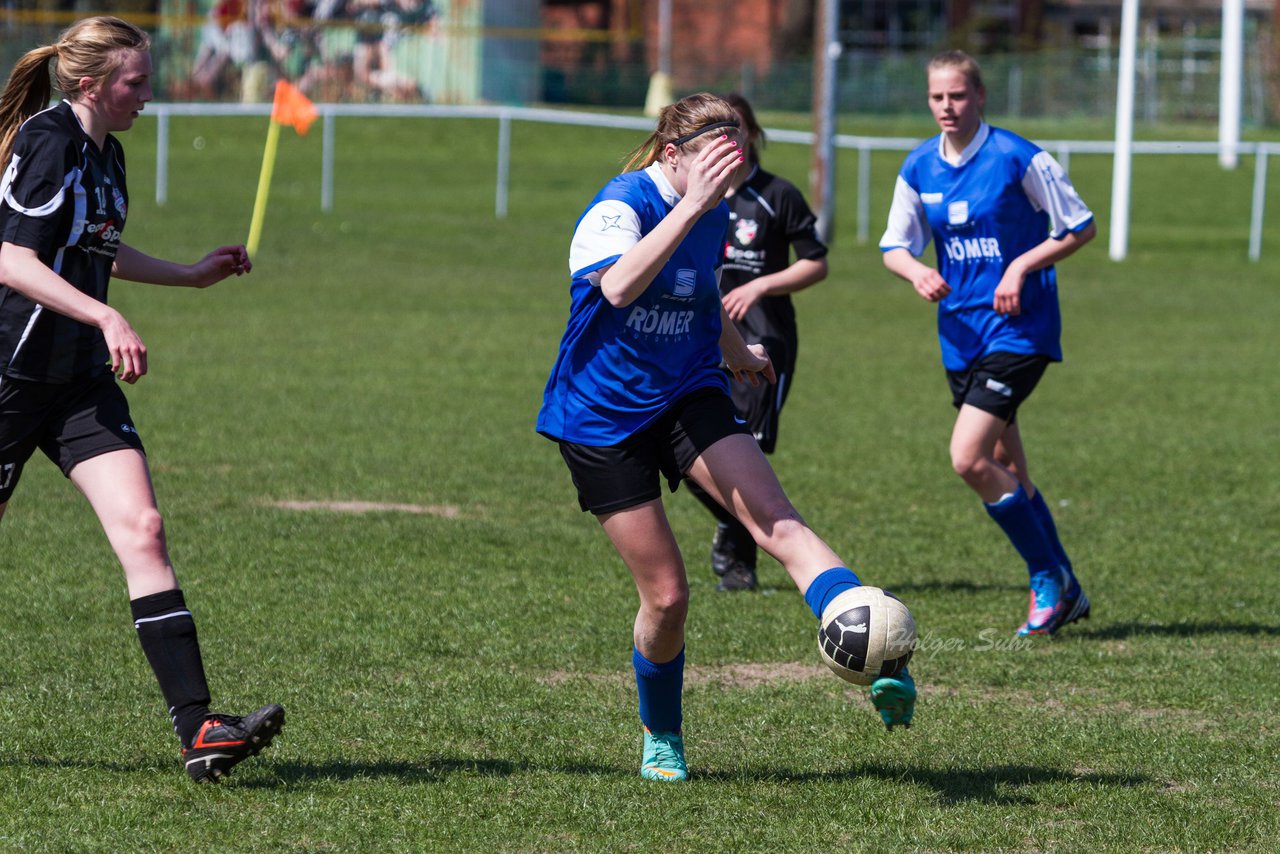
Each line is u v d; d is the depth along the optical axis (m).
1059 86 160.12
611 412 14.91
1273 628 22.91
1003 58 162.25
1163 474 35.19
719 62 168.25
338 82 139.38
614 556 26.64
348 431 38.03
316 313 58.59
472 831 14.20
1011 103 159.50
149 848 13.61
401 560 25.92
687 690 19.33
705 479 14.88
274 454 35.03
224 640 20.95
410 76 140.75
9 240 14.47
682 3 174.88
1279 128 154.88
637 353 14.84
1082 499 32.56
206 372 45.91
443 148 120.31
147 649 14.84
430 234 81.44
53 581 23.77
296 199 90.25
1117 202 81.56
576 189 102.19
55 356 14.85
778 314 25.55
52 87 15.42
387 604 23.09
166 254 69.25
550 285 68.44
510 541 27.62
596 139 127.75
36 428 15.13
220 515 29.00
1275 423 41.88
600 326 14.86
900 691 13.91
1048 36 193.62
